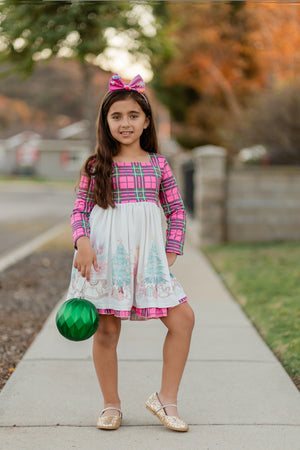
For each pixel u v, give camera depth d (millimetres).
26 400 2855
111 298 2381
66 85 63719
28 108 66125
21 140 44219
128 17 7879
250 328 4230
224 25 13555
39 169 43906
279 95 10578
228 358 3529
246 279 5797
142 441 2414
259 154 12336
